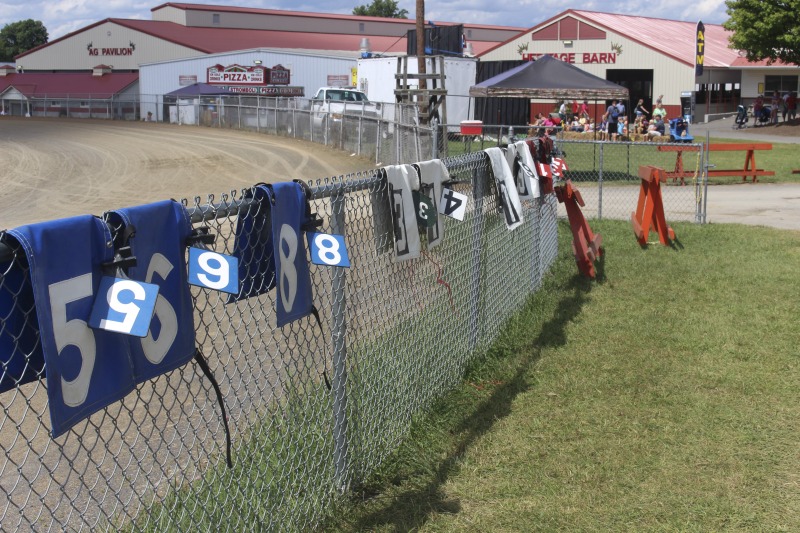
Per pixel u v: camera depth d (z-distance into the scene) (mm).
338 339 4109
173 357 2836
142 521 3627
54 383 2287
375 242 4375
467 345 6148
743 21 40125
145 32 59406
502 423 5160
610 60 46312
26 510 3930
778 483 4355
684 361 6348
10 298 2316
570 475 4453
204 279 2828
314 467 4184
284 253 3426
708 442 4867
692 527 3926
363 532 3879
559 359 6398
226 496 3545
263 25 67438
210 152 27859
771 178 20938
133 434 4789
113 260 2523
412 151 19203
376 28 71812
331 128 28844
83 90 56906
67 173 23938
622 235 12172
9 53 113500
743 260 10258
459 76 31562
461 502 4184
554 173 9391
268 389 5391
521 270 7906
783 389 5707
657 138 32219
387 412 4777
